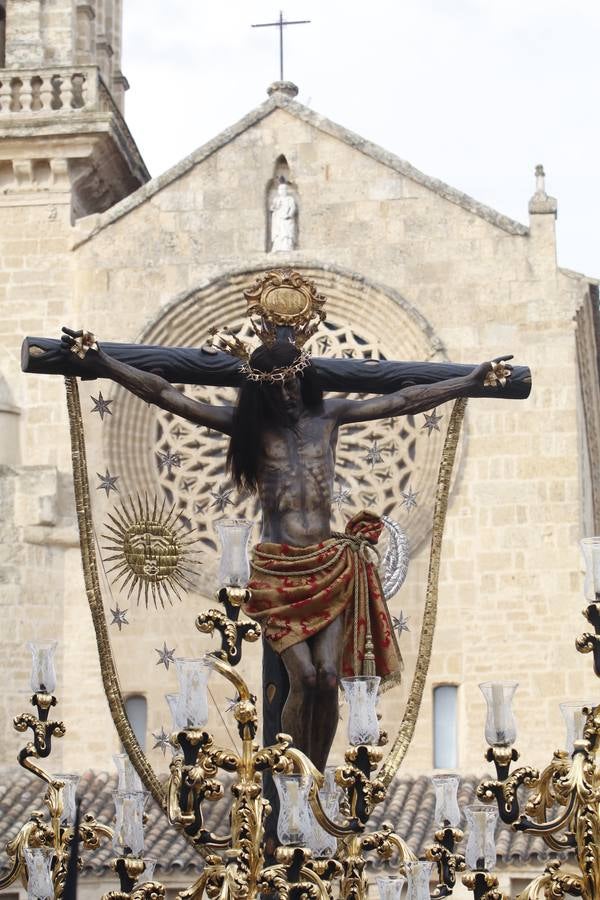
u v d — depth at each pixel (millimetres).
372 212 64062
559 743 60094
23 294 64750
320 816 17859
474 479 61688
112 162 66375
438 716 60562
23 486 62469
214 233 64500
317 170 64562
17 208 65312
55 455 63094
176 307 63969
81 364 19766
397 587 20703
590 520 67562
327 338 63562
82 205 66875
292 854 17484
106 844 54594
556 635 60781
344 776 17969
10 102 65625
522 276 63188
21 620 61844
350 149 64562
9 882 20938
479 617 60969
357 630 19078
